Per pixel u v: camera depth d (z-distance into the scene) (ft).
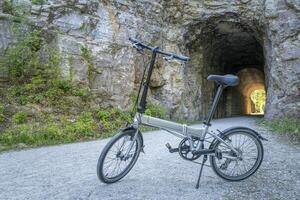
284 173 16.98
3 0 36.81
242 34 67.92
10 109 32.19
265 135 33.24
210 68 78.69
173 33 57.72
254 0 55.57
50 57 37.27
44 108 34.12
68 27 40.42
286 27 51.65
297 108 49.57
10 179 15.93
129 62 45.37
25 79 35.88
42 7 39.04
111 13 45.09
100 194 13.38
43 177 16.21
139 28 49.08
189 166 18.24
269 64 58.39
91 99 39.17
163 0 54.90
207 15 58.34
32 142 28.35
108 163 14.70
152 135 32.32
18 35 36.24
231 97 105.29
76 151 24.08
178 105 56.70
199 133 14.75
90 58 41.19
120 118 39.34
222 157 14.96
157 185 14.65
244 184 14.94
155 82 52.54
